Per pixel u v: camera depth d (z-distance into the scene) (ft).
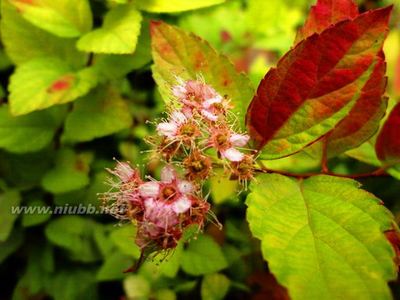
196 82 0.25
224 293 0.36
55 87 0.34
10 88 0.34
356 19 0.22
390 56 0.42
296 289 0.19
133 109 0.43
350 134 0.27
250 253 0.39
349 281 0.19
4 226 0.38
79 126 0.36
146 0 0.33
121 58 0.36
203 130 0.24
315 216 0.21
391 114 0.27
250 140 0.25
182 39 0.27
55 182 0.38
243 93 0.27
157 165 0.39
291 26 0.45
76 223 0.39
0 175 0.40
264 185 0.23
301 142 0.24
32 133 0.38
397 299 0.34
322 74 0.23
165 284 0.37
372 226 0.20
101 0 0.41
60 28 0.34
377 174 0.28
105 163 0.41
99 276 0.37
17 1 0.33
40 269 0.40
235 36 0.45
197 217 0.23
